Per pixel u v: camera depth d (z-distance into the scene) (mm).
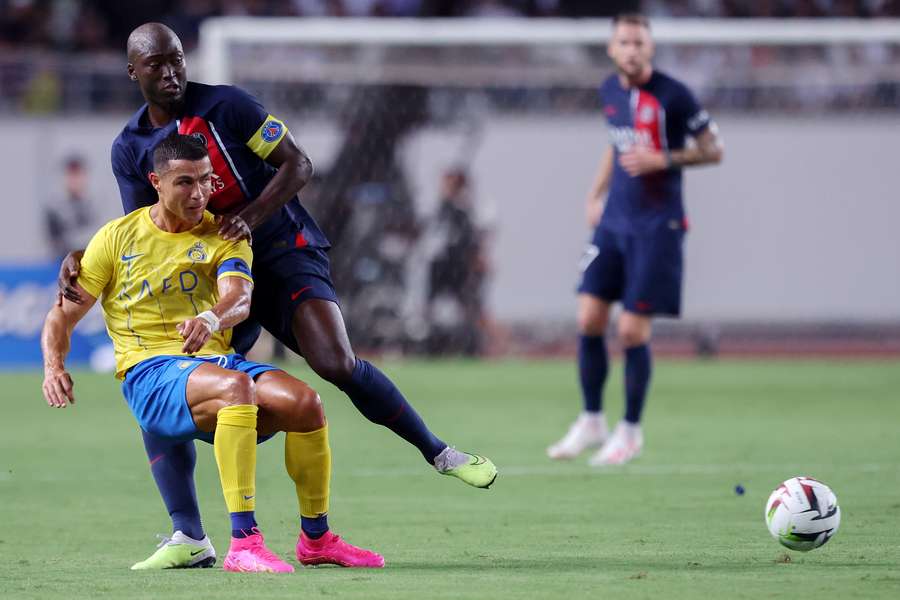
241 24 44812
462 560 15992
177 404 14875
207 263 15547
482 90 53375
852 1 63281
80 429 33562
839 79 52062
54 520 20172
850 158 54094
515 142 53812
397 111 52156
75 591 13727
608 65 48969
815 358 54969
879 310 54750
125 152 17469
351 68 49250
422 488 23312
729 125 54062
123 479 25047
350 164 51625
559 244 54281
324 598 13125
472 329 52656
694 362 53250
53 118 56438
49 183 56312
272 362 49312
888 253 54375
